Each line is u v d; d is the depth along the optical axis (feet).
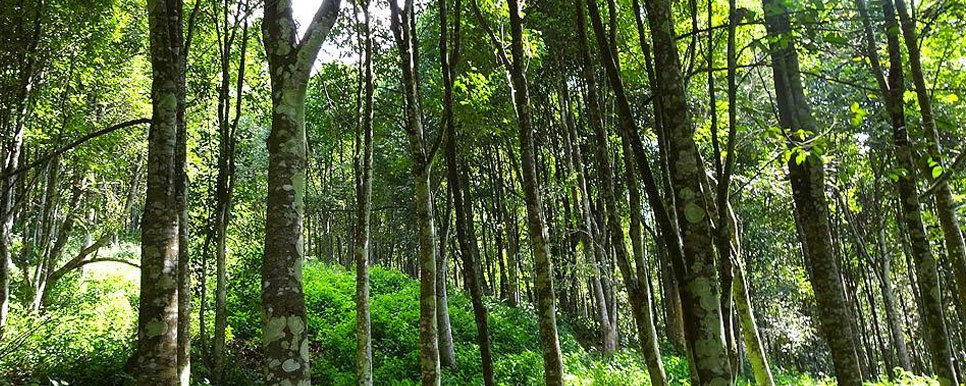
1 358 25.91
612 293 50.49
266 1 13.43
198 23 32.63
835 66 22.77
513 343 46.91
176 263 14.66
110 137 39.14
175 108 15.57
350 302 52.06
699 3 20.81
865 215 50.83
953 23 16.84
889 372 50.29
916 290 49.67
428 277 20.72
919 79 15.79
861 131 24.90
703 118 23.80
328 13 13.56
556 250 61.21
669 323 63.52
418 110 22.93
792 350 66.23
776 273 63.57
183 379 21.52
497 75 34.40
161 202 14.61
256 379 33.09
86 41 31.50
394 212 79.61
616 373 36.32
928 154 15.47
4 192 30.73
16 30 26.94
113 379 26.58
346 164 89.04
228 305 44.73
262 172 59.88
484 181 69.36
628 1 29.14
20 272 47.80
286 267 11.71
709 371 9.02
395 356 39.06
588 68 17.44
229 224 41.27
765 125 12.67
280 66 12.86
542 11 34.76
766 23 14.20
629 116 10.39
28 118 32.65
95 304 41.22
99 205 49.29
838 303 13.53
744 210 52.47
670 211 12.59
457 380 35.12
